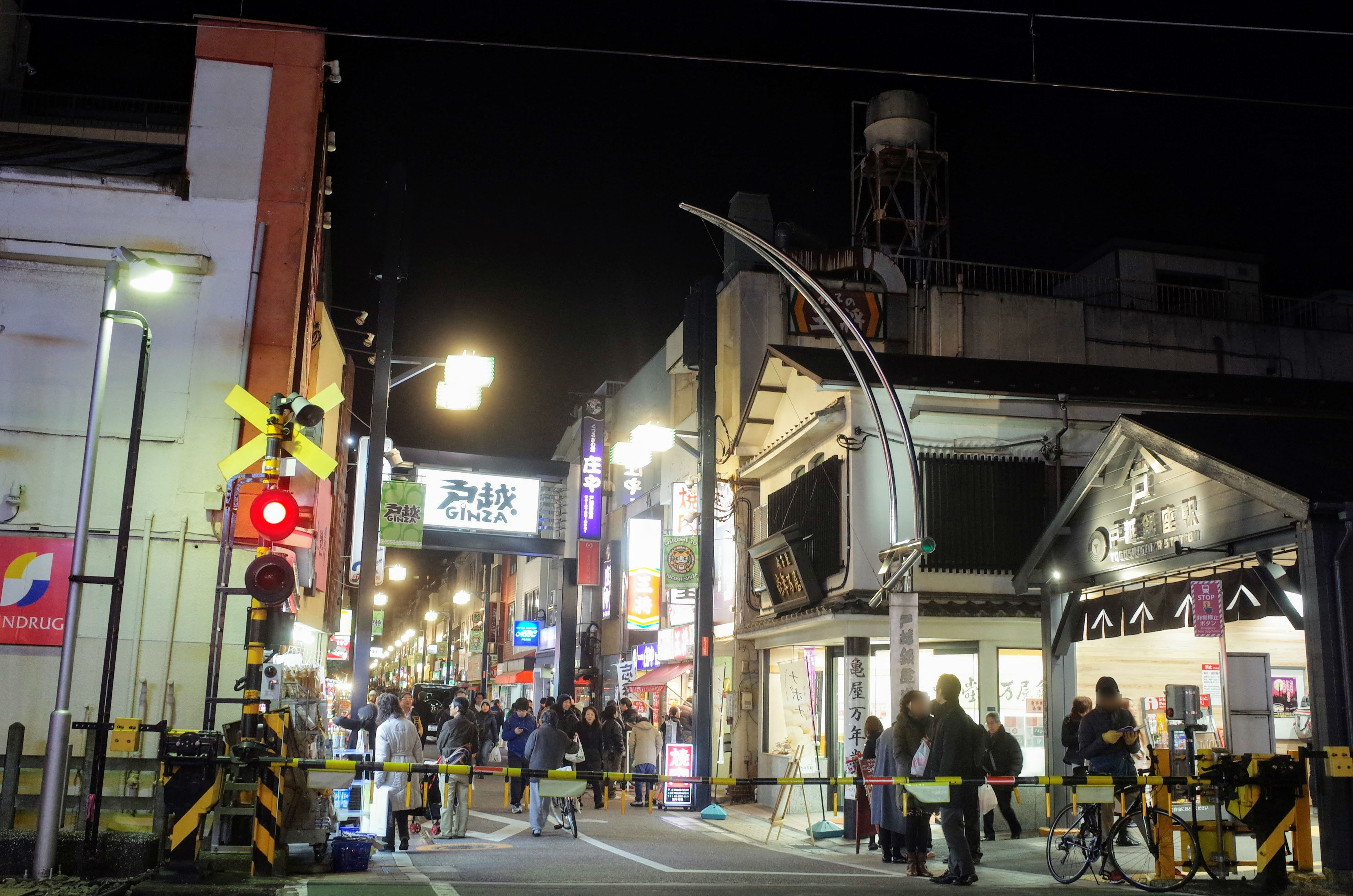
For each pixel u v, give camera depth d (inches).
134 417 411.2
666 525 1230.3
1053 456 784.3
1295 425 544.7
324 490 840.9
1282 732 688.4
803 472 869.8
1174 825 442.3
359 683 650.8
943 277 1164.5
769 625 882.1
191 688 520.1
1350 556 427.2
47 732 485.1
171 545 532.1
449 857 516.1
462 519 1170.6
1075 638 644.1
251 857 408.5
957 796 431.8
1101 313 1151.6
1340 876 402.6
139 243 560.1
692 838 656.4
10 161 574.6
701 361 849.5
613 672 1406.3
